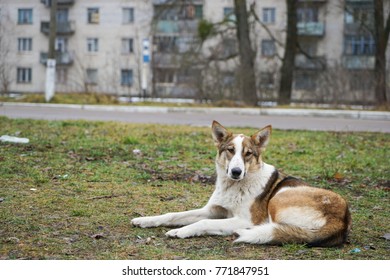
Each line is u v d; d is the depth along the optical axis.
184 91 35.06
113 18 50.12
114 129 14.42
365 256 5.61
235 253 5.62
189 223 6.62
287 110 23.41
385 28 28.64
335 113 22.97
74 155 10.74
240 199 6.40
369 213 7.45
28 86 51.22
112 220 6.69
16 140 11.99
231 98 28.05
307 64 43.41
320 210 5.90
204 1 47.09
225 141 6.61
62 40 51.25
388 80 27.97
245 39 27.98
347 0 36.16
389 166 10.98
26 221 6.42
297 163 10.98
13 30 44.62
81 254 5.45
